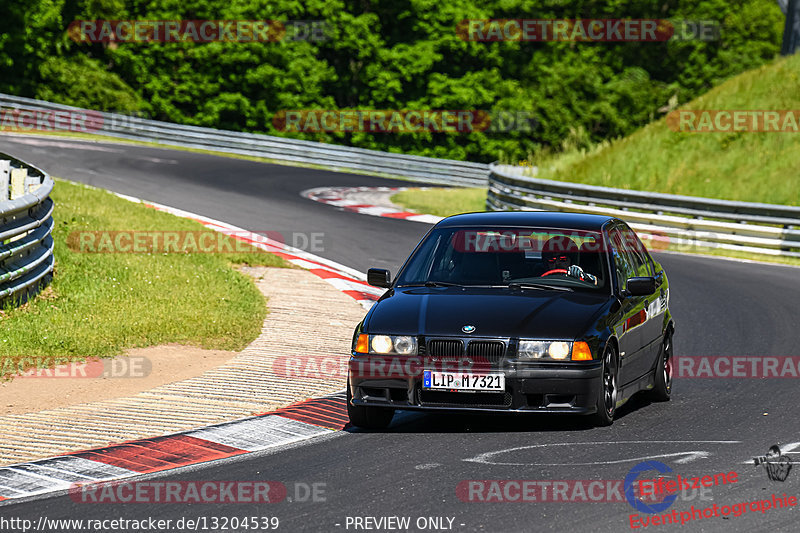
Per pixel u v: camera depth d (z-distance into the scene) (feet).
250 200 321.93
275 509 71.97
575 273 103.45
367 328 94.84
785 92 337.31
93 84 638.12
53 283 160.45
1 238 134.10
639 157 335.26
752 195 303.48
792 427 96.48
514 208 311.68
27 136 465.06
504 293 99.35
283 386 115.03
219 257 204.03
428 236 109.70
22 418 99.25
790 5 388.16
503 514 69.82
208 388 113.09
